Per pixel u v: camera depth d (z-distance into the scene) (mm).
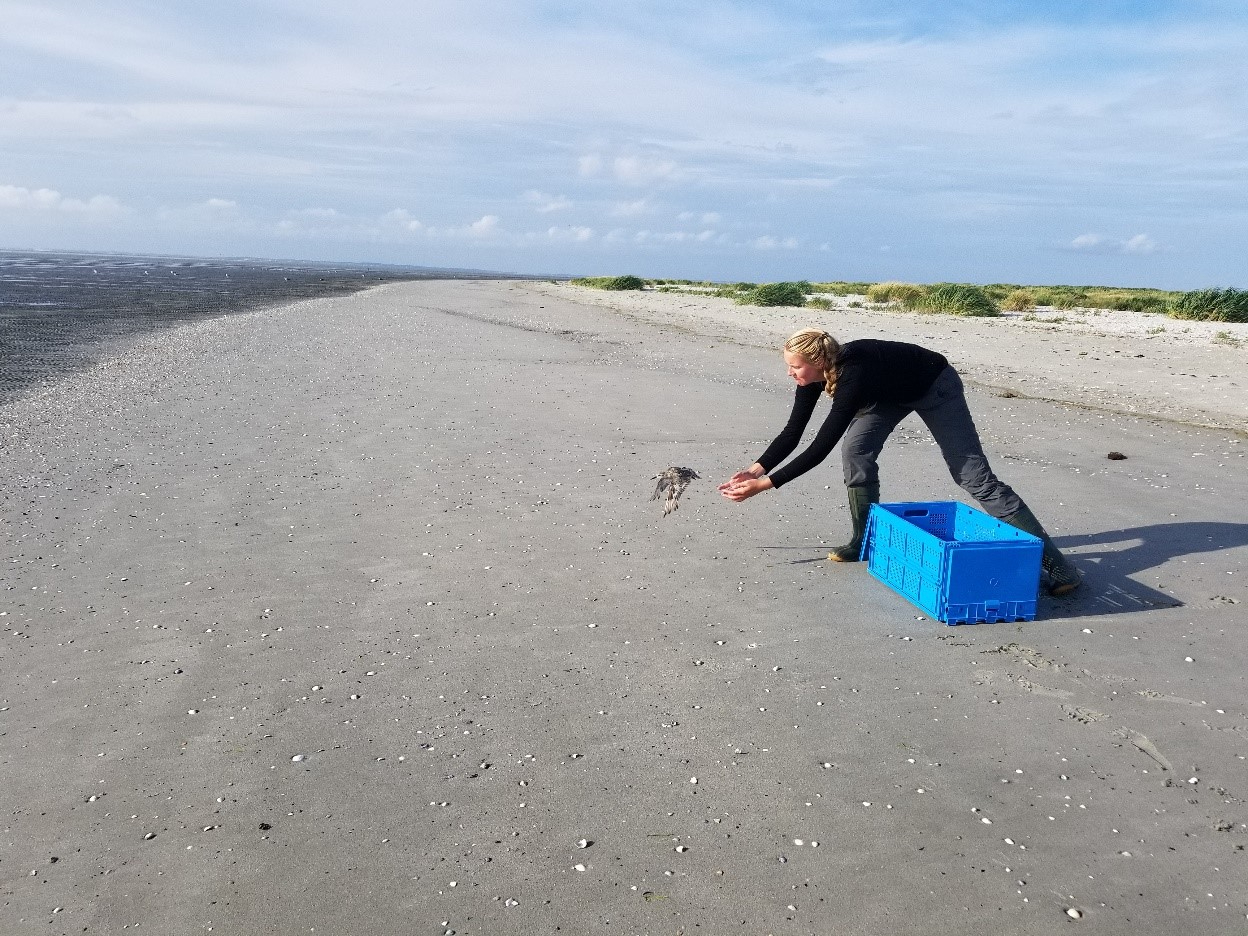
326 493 6871
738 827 2955
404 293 38406
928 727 3586
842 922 2535
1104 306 27062
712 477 7453
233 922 2531
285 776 3232
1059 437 8953
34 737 3492
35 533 5883
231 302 30234
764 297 28812
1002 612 4605
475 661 4148
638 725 3594
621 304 30516
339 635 4418
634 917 2553
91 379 12047
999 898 2629
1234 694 3844
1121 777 3244
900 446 8664
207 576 5180
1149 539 5840
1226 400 10734
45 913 2568
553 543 5805
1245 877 2725
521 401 10789
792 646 4320
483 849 2842
